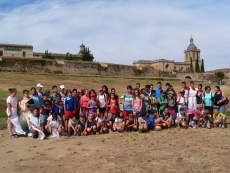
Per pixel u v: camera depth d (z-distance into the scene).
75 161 9.58
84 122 14.08
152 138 12.96
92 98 14.60
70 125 13.90
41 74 49.91
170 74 87.12
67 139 13.02
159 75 81.88
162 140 12.51
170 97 15.94
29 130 13.76
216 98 16.17
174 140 12.48
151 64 123.31
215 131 14.65
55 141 12.63
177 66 131.38
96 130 14.17
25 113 14.01
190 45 162.12
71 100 14.23
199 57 161.38
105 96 15.06
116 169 8.62
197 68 138.25
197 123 16.03
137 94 14.88
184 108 16.16
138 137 13.23
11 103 13.45
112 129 14.82
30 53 78.44
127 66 72.19
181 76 94.44
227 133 14.06
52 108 14.12
